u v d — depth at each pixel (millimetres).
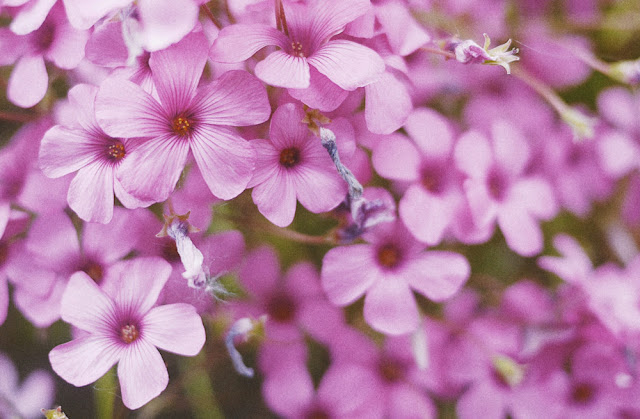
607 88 199
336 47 139
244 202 151
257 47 137
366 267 155
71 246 148
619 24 193
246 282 167
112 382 158
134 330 141
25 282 150
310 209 142
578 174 197
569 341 172
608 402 175
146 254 147
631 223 199
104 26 139
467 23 175
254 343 170
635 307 174
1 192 151
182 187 143
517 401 175
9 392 183
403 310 155
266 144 140
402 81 147
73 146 140
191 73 135
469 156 163
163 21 134
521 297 178
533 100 194
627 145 198
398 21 148
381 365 174
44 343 186
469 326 178
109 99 133
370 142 152
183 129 137
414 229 152
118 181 137
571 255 180
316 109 140
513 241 166
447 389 176
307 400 171
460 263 157
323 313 170
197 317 139
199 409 182
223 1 146
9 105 170
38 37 150
